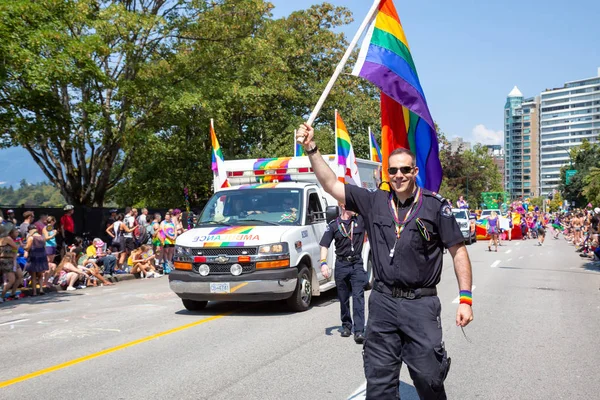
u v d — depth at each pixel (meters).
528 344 8.05
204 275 10.20
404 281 4.06
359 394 5.76
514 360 7.17
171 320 10.16
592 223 22.59
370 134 16.70
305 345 7.96
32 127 17.14
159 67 25.50
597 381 6.26
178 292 10.43
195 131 33.59
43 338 8.85
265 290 10.05
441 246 4.14
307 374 6.51
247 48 27.80
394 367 4.11
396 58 5.74
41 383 6.32
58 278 15.77
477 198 84.12
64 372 6.77
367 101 38.75
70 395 5.85
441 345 4.02
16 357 7.62
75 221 21.22
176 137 33.66
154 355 7.53
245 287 10.03
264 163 12.76
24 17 15.45
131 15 22.67
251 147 37.62
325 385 6.08
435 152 5.73
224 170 13.05
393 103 5.77
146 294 14.16
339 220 8.30
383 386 4.10
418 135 5.79
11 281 13.29
